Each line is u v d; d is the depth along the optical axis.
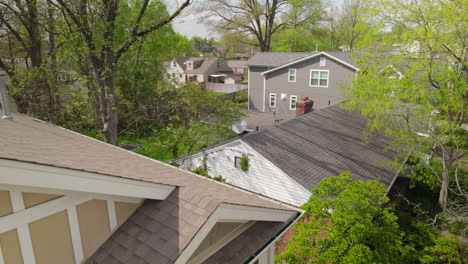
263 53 33.12
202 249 4.52
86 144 6.33
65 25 16.69
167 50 39.09
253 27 43.56
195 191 4.35
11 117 6.91
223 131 19.45
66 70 19.92
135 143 23.59
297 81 28.89
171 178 5.04
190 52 88.50
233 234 5.07
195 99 21.20
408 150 14.52
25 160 2.80
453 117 12.77
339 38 52.88
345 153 13.52
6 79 19.36
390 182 11.91
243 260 4.59
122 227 4.10
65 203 3.62
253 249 4.84
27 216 3.29
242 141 12.36
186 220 3.77
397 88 13.23
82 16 14.61
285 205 5.94
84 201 3.80
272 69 29.80
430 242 10.12
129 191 3.86
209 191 4.65
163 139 23.59
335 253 7.68
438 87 12.52
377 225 8.63
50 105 18.61
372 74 14.52
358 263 7.25
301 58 27.83
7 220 3.13
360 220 7.96
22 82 17.25
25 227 3.30
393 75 14.10
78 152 4.60
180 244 3.45
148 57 24.84
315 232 7.97
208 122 20.69
